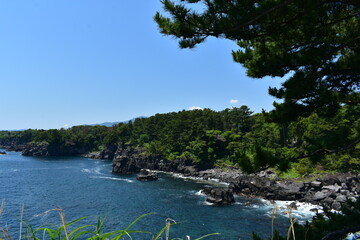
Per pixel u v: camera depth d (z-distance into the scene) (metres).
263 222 41.62
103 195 62.09
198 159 100.75
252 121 116.81
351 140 8.08
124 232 2.40
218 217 44.72
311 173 63.22
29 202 54.84
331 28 8.63
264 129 96.44
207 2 6.87
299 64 8.38
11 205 51.91
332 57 9.12
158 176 93.44
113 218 44.03
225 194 54.78
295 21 7.98
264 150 7.45
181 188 70.75
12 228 36.22
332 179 57.62
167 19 7.48
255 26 7.49
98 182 79.31
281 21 7.59
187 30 7.05
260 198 58.09
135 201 56.44
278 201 55.19
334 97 8.46
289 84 8.50
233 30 7.06
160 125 157.62
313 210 47.16
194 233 37.34
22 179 83.25
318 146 8.14
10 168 110.06
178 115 156.25
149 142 148.25
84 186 73.00
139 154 124.00
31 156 174.75
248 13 6.59
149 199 58.16
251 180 63.16
